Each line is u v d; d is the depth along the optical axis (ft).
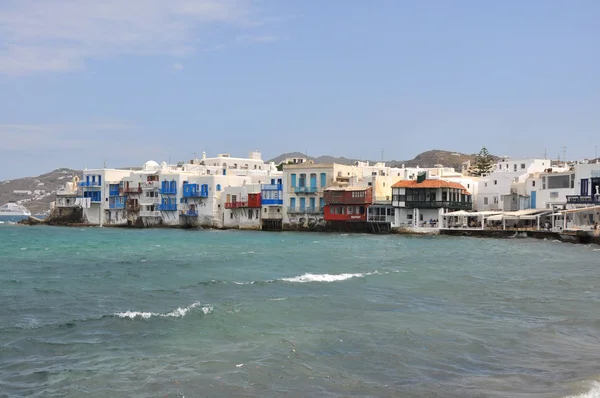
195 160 562.66
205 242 301.84
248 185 427.74
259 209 424.05
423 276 156.87
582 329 96.94
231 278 154.81
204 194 442.50
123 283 146.51
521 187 373.61
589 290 135.95
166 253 235.20
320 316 104.58
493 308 114.11
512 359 80.23
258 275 162.20
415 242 294.46
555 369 76.07
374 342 87.20
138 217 475.31
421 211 362.33
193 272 168.35
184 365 76.43
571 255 223.92
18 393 66.95
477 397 65.92
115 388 68.44
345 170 413.18
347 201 382.22
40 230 447.83
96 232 414.00
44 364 77.30
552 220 324.39
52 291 133.59
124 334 92.02
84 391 67.36
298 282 144.56
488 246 267.59
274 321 100.32
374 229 375.66
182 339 88.94
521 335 92.43
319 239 322.55
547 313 109.70
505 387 69.10
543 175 352.08
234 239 326.85
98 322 99.14
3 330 93.86
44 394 66.59
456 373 74.23
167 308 113.29
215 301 119.65
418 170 420.36
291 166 412.16
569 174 338.13
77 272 169.37
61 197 545.03
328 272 167.43
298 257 213.46
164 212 462.19
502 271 171.01
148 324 97.81
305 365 76.23
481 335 92.07
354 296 124.67
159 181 466.29
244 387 68.80
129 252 240.32
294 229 409.08
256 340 88.17
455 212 351.25
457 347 85.30
